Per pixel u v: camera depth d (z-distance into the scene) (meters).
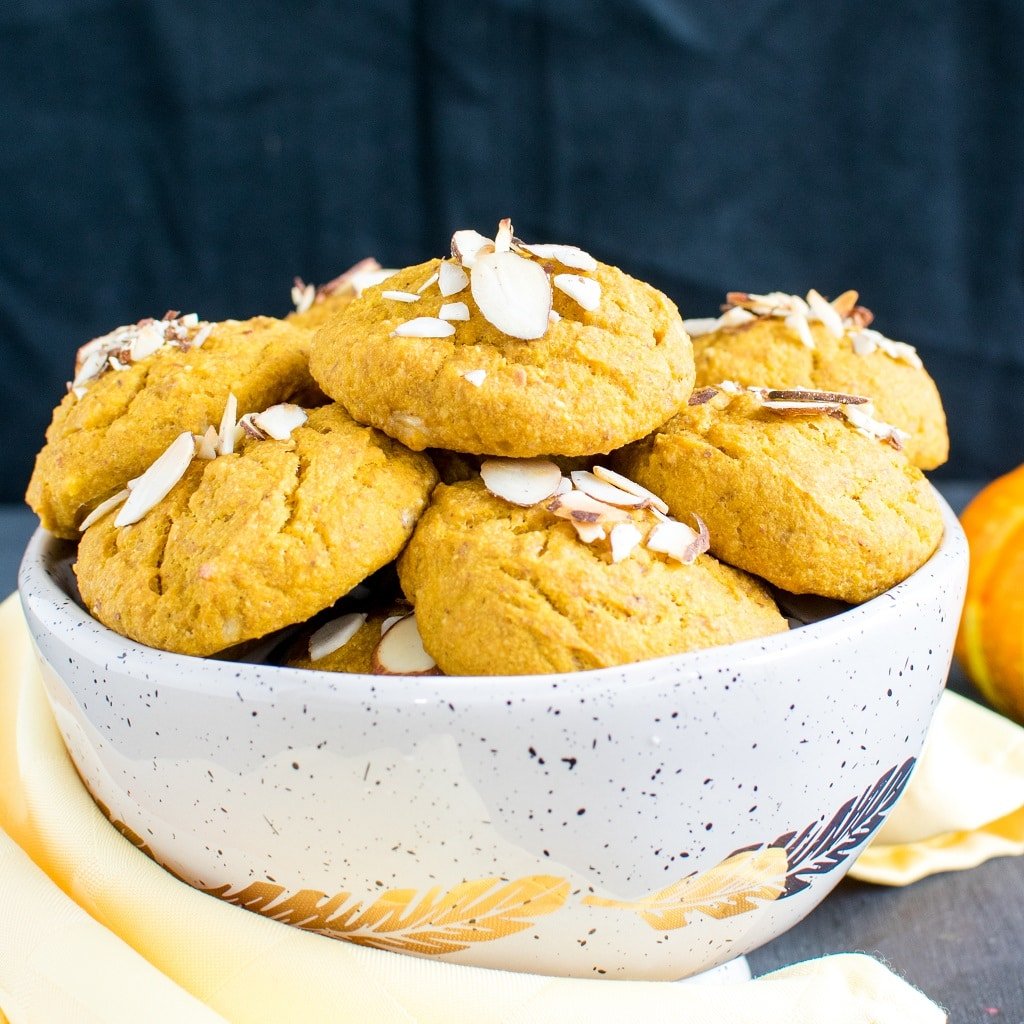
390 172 0.76
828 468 0.35
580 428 0.34
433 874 0.33
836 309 0.42
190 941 0.34
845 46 0.72
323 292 0.44
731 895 0.34
